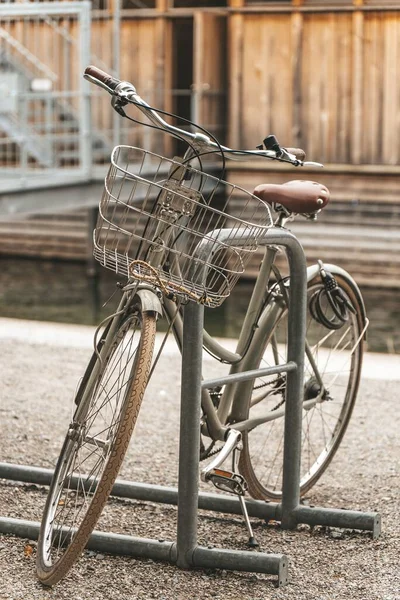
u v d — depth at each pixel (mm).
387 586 5742
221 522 6793
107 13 27391
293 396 6480
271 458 8383
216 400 6449
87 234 28016
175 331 5867
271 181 26438
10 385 10617
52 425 9133
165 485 7574
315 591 5684
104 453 5801
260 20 26328
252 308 6434
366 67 25562
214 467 5852
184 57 31453
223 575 5863
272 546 6348
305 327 6418
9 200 20016
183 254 5301
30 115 26391
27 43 27703
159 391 10492
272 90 26438
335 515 6516
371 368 11352
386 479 7711
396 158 25547
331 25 25703
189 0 28562
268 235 5980
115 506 7074
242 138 26828
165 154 27375
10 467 7270
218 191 26688
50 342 12836
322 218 26156
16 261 29312
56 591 5621
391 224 25641
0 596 5543
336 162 26062
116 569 5910
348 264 26062
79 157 23906
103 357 5781
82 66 22078
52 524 5984
